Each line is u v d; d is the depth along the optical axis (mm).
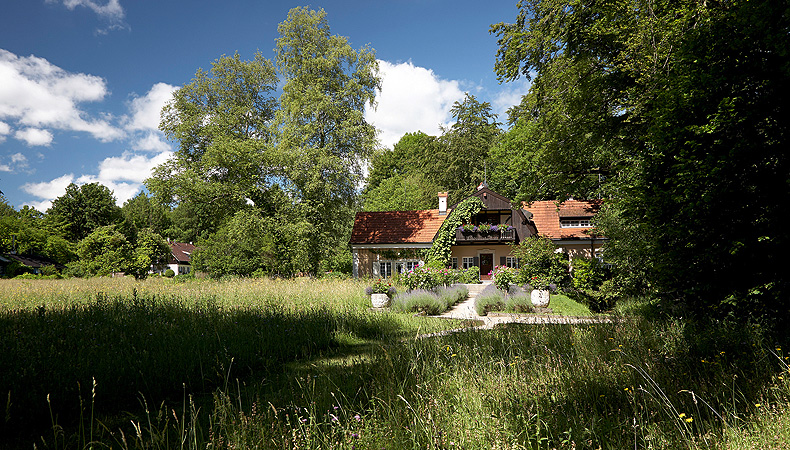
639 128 12086
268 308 9953
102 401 4180
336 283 17453
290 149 25953
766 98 5469
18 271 39406
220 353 5848
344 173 26750
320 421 3258
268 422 3227
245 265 26828
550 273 17250
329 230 27672
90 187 56906
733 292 5691
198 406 4172
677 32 8812
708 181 5562
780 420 2729
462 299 18172
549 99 14641
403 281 16406
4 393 3816
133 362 5047
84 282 19750
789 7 5082
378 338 8422
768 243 5324
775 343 4523
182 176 25578
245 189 26609
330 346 7531
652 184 6465
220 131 27562
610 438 2752
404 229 28766
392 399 3617
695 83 5926
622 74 12672
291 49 27531
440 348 5766
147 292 13266
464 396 3604
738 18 5512
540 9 14000
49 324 6758
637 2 11109
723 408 3057
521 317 10461
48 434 3461
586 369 4383
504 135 38406
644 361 4496
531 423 3002
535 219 28516
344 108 27453
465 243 28281
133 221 64312
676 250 6188
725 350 4742
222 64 29609
